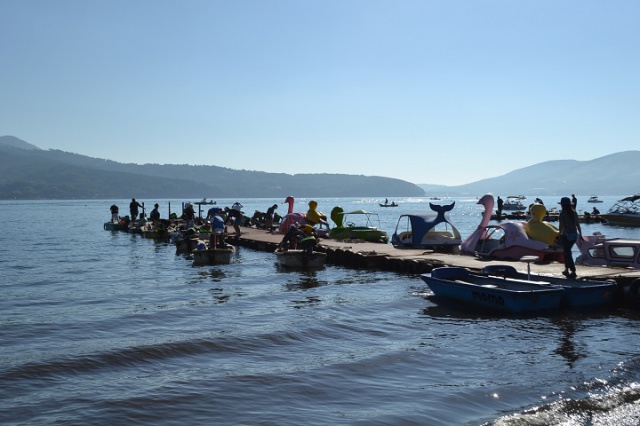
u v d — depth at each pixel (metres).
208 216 38.97
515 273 17.55
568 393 9.62
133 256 32.41
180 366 11.12
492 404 9.20
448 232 27.81
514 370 10.81
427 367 11.03
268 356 11.78
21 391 9.68
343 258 26.25
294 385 10.04
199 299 18.23
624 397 9.40
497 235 29.59
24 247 38.88
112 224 57.41
